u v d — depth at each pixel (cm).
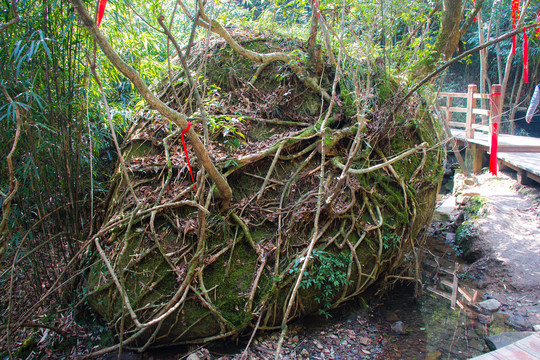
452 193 686
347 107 376
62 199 321
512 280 381
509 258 407
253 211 323
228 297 287
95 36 175
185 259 288
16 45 247
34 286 338
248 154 340
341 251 323
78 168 320
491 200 537
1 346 294
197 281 284
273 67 409
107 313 288
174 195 312
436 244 506
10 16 262
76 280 327
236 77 393
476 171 709
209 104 352
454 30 514
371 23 395
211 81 392
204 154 249
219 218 306
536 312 333
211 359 274
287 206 327
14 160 301
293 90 394
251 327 294
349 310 342
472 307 352
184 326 278
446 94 785
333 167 352
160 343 283
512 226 463
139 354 282
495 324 325
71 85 298
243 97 384
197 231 294
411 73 469
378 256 340
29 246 323
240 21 469
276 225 320
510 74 1245
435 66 469
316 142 349
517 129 1244
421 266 421
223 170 329
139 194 321
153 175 331
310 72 397
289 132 367
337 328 319
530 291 362
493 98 559
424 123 432
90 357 278
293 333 309
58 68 293
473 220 505
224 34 295
